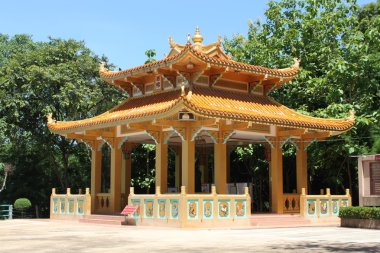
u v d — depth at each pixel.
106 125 31.36
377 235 22.38
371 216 26.59
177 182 38.59
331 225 30.41
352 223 27.75
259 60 42.78
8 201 52.47
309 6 43.31
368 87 38.97
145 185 45.25
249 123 28.28
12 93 43.97
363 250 16.19
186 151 28.81
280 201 32.34
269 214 31.33
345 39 42.28
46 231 25.69
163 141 30.39
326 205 32.84
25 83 44.12
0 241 20.22
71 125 34.47
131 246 17.81
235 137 33.66
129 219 29.12
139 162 47.53
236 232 24.28
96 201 35.31
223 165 29.44
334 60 39.66
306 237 21.30
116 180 33.88
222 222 27.11
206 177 38.97
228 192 36.00
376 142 34.91
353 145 36.97
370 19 46.25
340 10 43.41
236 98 32.25
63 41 48.59
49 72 44.44
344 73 37.72
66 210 35.09
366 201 27.61
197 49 30.73
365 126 37.66
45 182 54.34
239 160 46.16
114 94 48.97
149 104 32.19
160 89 32.91
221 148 29.52
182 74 30.61
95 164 35.72
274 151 32.66
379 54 38.19
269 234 22.98
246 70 31.77
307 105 41.81
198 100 29.00
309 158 39.91
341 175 42.91
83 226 29.33
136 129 31.44
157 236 22.06
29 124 46.50
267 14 44.91
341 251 15.88
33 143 48.28
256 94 34.38
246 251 15.88
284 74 33.88
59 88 45.44
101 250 16.58
